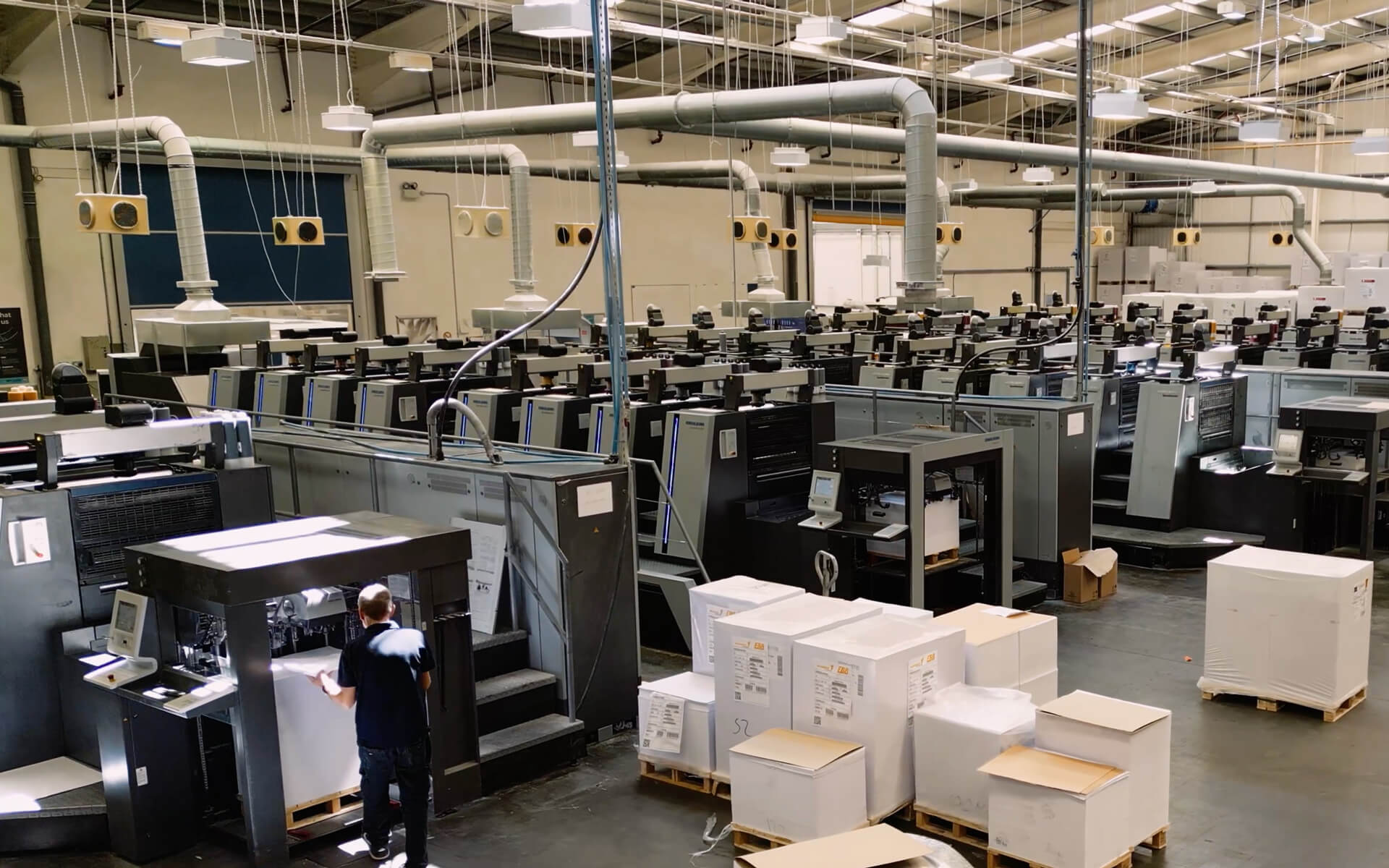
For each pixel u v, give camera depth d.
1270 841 4.13
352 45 12.41
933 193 9.77
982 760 4.04
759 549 6.67
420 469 5.87
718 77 19.00
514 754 4.89
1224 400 9.15
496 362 9.64
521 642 5.42
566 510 5.12
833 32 9.02
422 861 4.05
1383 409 7.88
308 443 6.84
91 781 4.52
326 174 16.14
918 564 6.02
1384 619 6.89
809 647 4.26
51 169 13.49
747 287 21.72
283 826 4.12
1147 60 19.55
